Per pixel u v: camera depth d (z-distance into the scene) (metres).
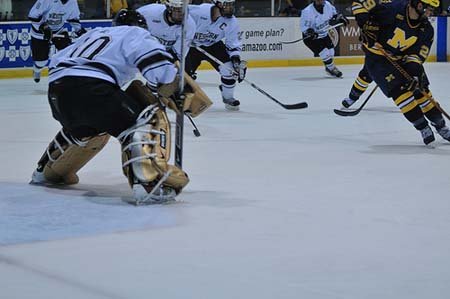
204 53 19.30
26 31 28.14
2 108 20.77
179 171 10.64
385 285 7.49
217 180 12.12
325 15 29.09
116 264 8.11
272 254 8.43
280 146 15.27
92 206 10.44
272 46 33.00
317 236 9.11
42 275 7.77
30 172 12.67
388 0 15.21
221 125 17.94
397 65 14.88
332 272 7.86
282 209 10.35
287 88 25.86
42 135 16.53
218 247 8.67
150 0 28.22
